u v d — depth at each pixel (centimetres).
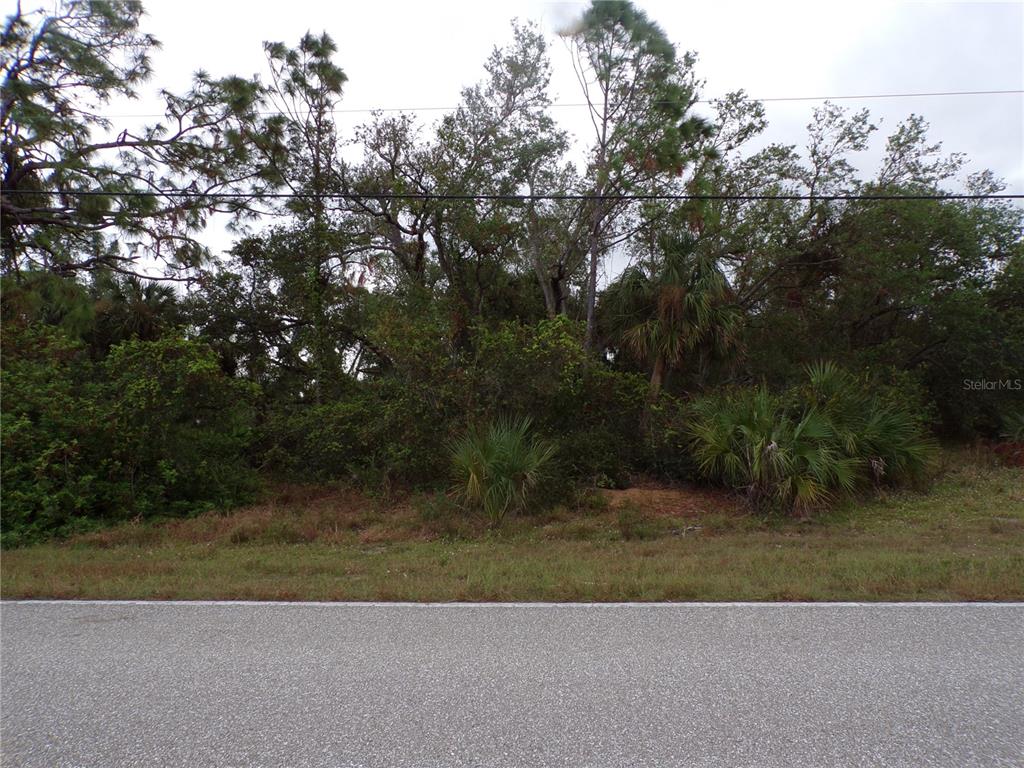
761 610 609
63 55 1339
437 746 362
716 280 1436
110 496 1117
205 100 1491
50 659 495
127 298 1788
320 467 1420
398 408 1320
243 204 1591
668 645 516
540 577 741
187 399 1223
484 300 1944
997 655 492
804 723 386
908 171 1900
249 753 357
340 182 1817
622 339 1548
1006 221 2092
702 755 352
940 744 363
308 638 538
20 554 889
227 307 1803
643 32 1488
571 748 359
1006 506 1176
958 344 1969
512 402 1301
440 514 1122
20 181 1391
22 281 1343
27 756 354
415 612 611
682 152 1539
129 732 380
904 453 1266
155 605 639
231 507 1212
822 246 1819
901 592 661
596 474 1280
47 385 1153
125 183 1423
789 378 1702
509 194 1750
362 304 1822
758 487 1148
